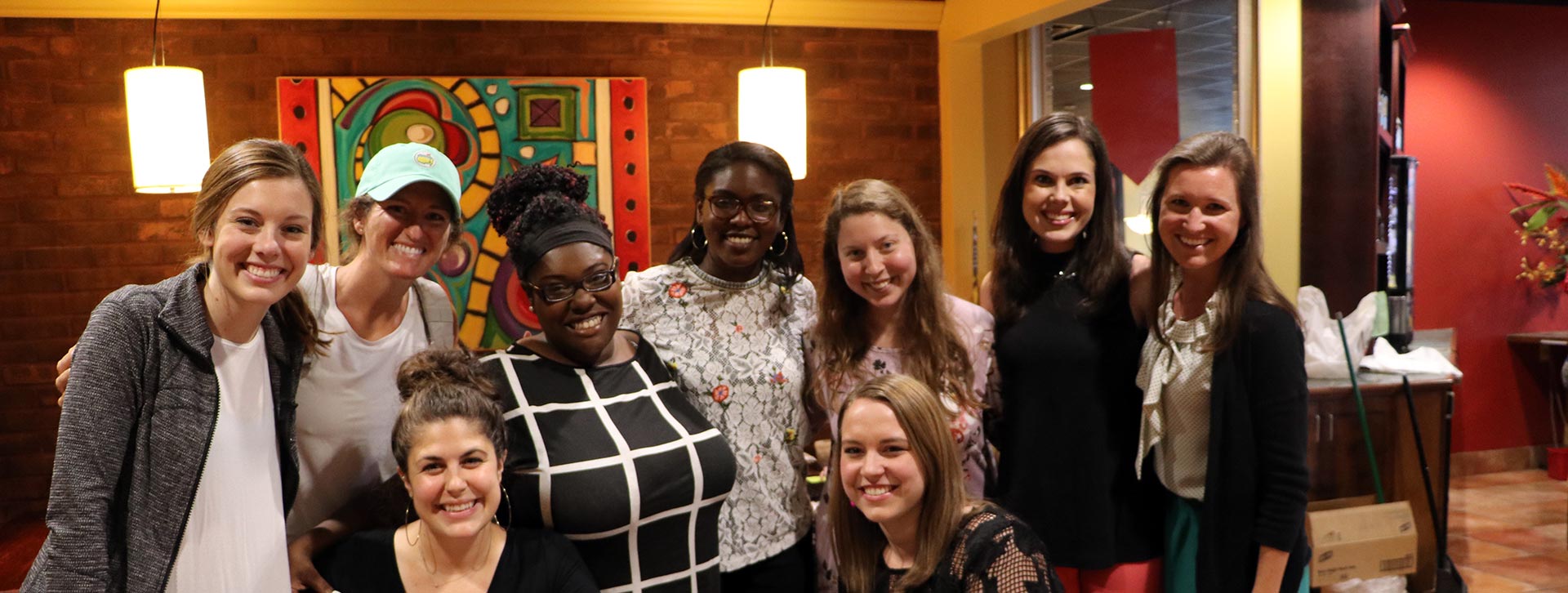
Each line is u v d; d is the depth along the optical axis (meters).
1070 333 2.13
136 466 1.45
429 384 1.69
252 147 1.49
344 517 1.83
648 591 1.83
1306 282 3.66
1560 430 5.95
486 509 1.67
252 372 1.59
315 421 1.78
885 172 4.95
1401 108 4.84
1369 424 3.44
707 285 2.13
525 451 1.78
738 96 4.69
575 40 4.63
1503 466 5.99
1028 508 2.14
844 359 2.13
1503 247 5.89
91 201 4.38
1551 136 5.93
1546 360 5.91
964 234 4.89
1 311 4.37
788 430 2.14
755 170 2.04
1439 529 3.41
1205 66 4.15
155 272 4.43
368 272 1.79
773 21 4.78
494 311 4.59
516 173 1.89
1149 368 2.07
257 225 1.46
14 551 4.00
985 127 4.89
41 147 4.34
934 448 1.75
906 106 4.95
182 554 1.49
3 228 4.35
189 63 4.39
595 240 1.81
